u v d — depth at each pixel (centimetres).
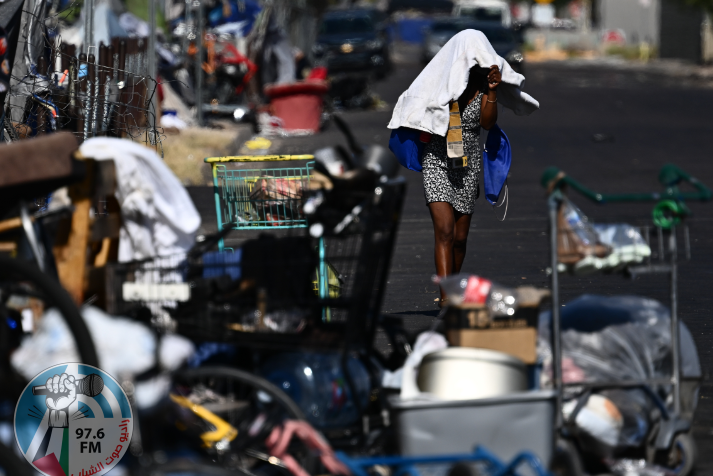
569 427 1397
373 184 1445
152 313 1460
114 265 1454
